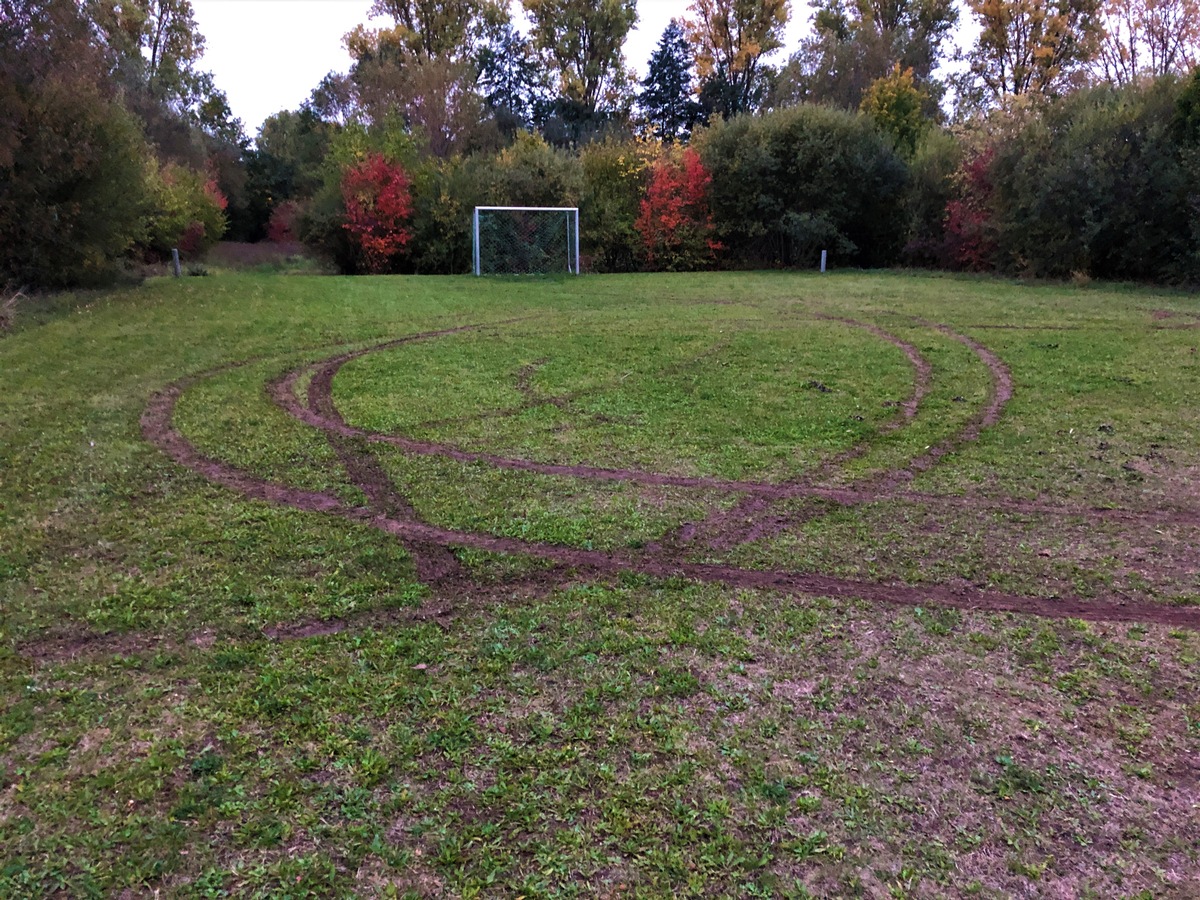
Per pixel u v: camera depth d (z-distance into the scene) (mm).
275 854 2469
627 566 4539
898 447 6840
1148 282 18922
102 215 15461
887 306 15672
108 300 14500
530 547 4789
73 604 3992
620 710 3199
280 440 6926
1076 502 5594
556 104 46344
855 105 39250
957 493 5770
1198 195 17156
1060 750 2988
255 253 33844
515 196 24828
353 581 4305
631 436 7133
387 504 5488
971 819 2635
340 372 9672
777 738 3037
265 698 3252
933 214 25406
